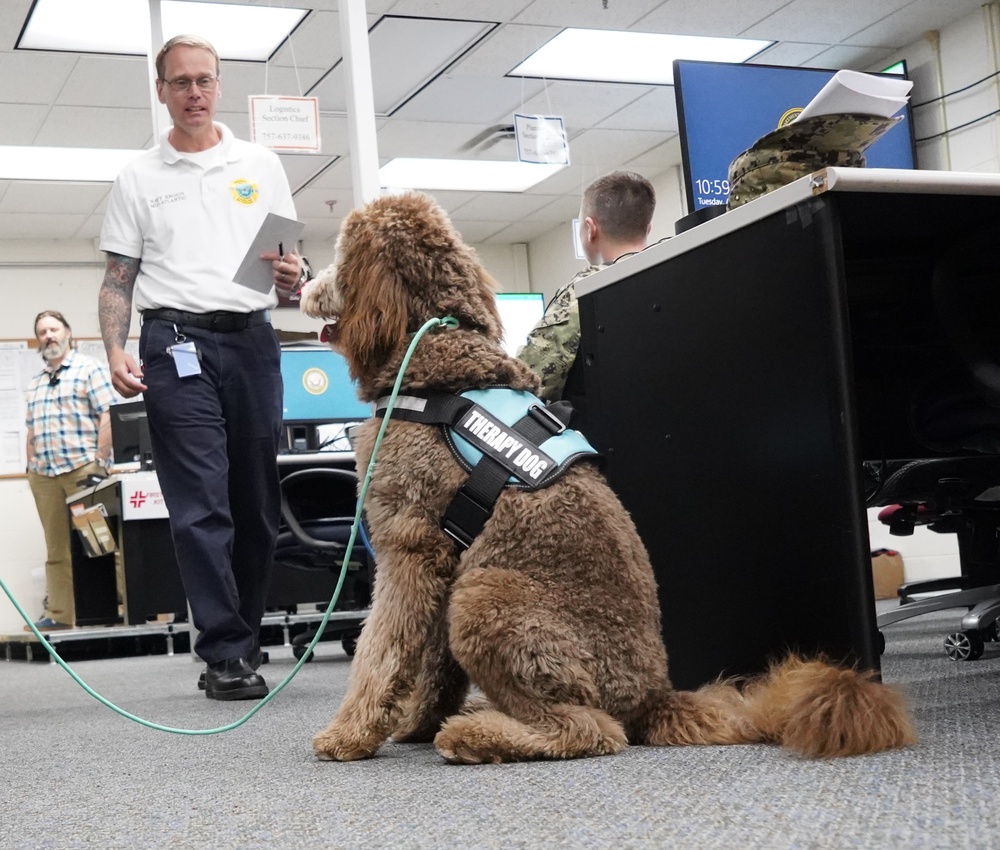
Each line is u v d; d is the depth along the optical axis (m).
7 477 9.09
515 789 1.28
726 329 1.77
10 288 9.33
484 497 1.52
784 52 7.05
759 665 1.72
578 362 2.73
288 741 1.87
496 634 1.46
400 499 1.57
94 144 7.61
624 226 3.08
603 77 7.21
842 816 1.05
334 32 6.23
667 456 1.92
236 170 2.94
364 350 1.64
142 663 4.86
